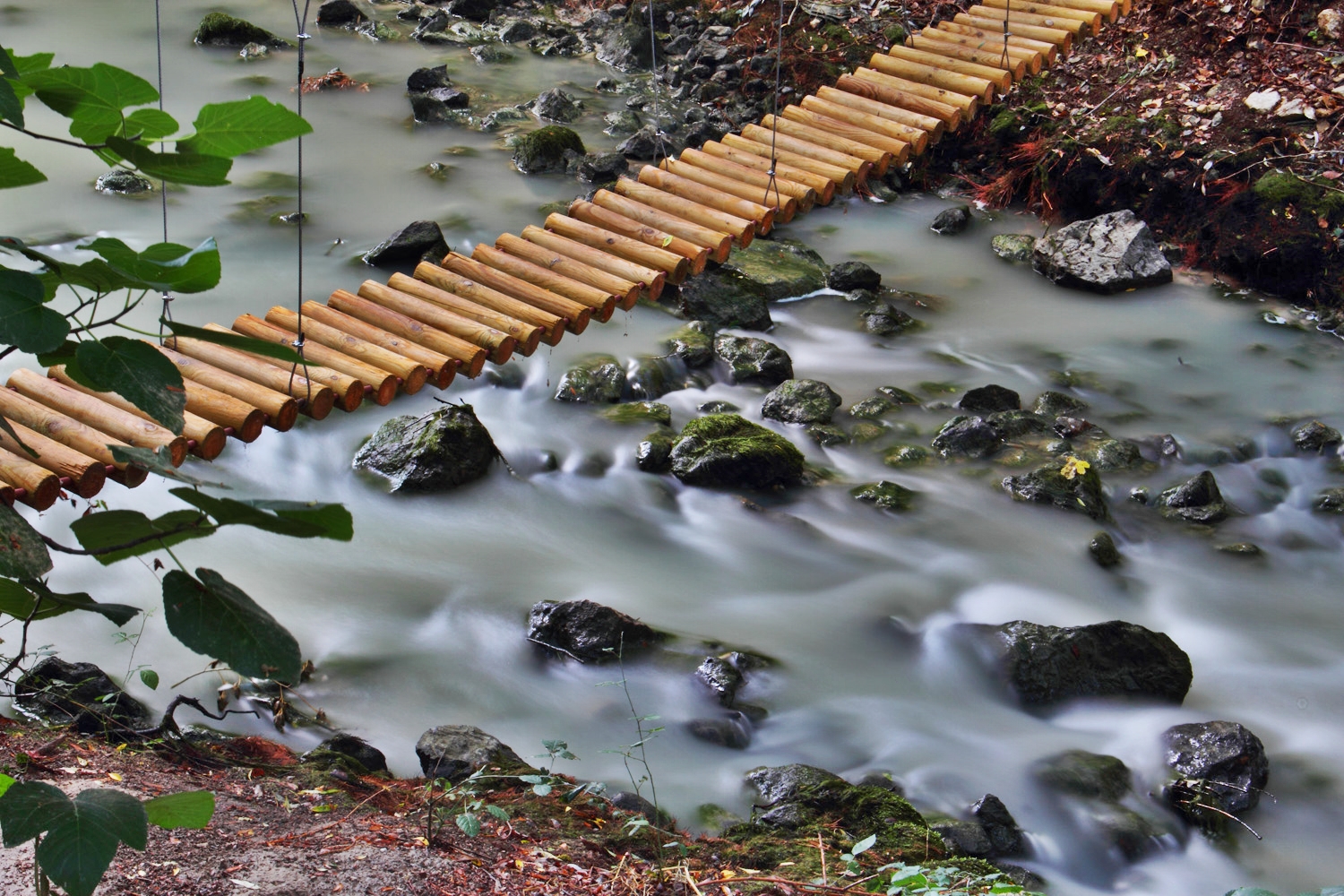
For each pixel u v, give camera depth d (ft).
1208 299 28.45
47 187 30.40
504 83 38.45
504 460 21.43
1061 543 20.11
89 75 3.09
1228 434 23.65
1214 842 14.29
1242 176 29.35
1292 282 28.09
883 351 26.32
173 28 41.01
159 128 3.26
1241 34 32.35
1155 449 22.89
